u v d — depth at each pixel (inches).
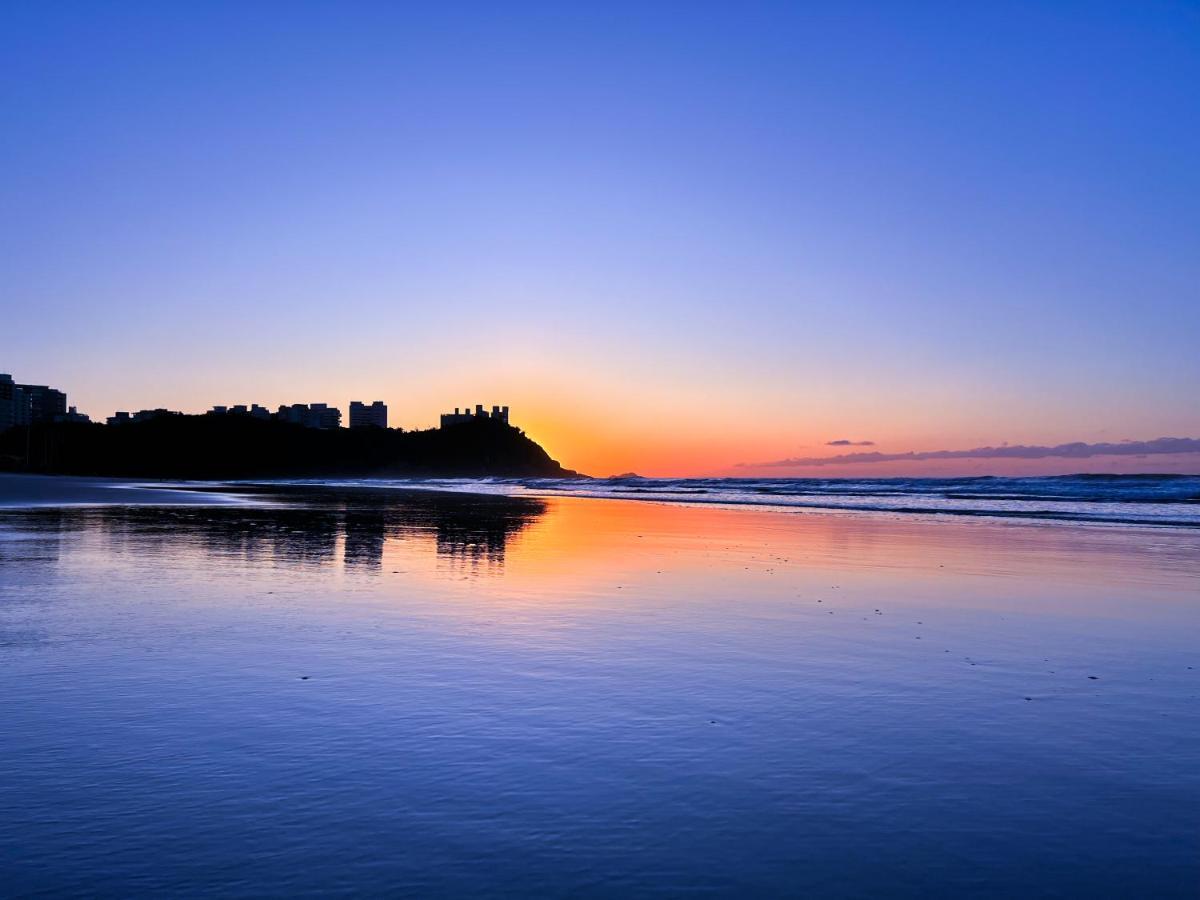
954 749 199.3
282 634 322.0
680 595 432.8
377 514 1112.8
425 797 166.9
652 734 207.8
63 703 227.8
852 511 1332.4
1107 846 149.1
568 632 332.8
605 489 2807.6
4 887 130.0
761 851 145.7
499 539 756.6
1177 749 200.7
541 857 142.4
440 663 278.7
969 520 1079.6
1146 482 2391.7
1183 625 360.5
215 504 1331.2
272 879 133.7
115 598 400.5
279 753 190.7
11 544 648.4
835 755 194.2
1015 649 310.3
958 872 139.0
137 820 154.6
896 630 344.5
